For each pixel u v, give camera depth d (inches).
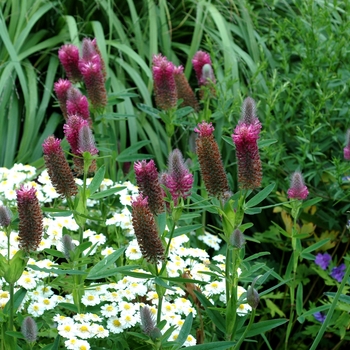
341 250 143.8
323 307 92.2
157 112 123.2
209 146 77.5
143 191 76.2
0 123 143.7
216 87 128.0
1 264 73.5
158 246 74.6
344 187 134.0
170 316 87.0
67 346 78.0
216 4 175.9
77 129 88.2
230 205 79.1
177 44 167.2
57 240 98.7
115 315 84.5
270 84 138.3
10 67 145.9
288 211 132.3
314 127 134.1
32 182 111.9
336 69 151.3
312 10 149.6
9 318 76.0
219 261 101.4
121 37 160.7
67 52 122.1
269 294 126.9
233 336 81.4
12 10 156.0
